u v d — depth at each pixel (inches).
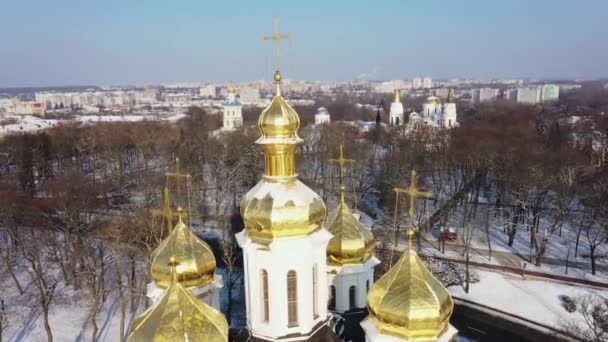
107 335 1660.9
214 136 4530.0
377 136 4643.2
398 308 687.7
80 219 2481.5
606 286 1980.8
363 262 1062.4
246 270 780.6
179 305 673.6
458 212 2915.8
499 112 6092.5
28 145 3572.8
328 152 3725.4
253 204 740.7
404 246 2321.6
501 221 2706.7
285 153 754.2
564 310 1820.9
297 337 756.6
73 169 3499.0
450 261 2239.2
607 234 2146.9
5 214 2308.1
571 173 2588.6
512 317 1803.6
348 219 1056.2
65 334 1665.8
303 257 741.3
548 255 2304.4
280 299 743.7
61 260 2092.8
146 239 2026.3
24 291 1966.0
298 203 729.0
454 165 3191.4
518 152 3011.8
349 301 1070.4
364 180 3358.8
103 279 1894.7
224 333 687.7
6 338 1637.6
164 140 4347.9
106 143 4037.9
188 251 946.7
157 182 2903.5
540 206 2518.5
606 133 3996.1
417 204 2615.7
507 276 2100.1
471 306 1887.3
